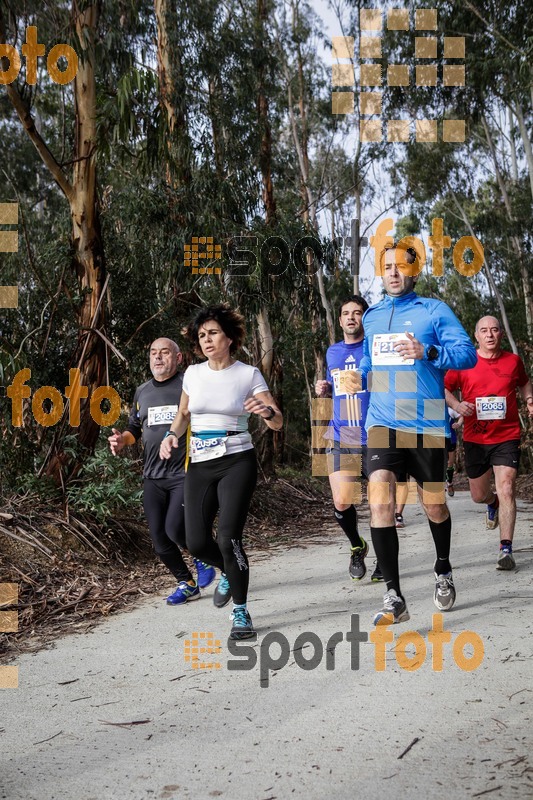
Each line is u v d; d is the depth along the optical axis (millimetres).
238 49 12984
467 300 26828
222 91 13242
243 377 4500
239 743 2887
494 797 2367
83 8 7805
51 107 13750
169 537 5215
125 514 7500
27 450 7281
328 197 21562
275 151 19188
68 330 7973
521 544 6914
